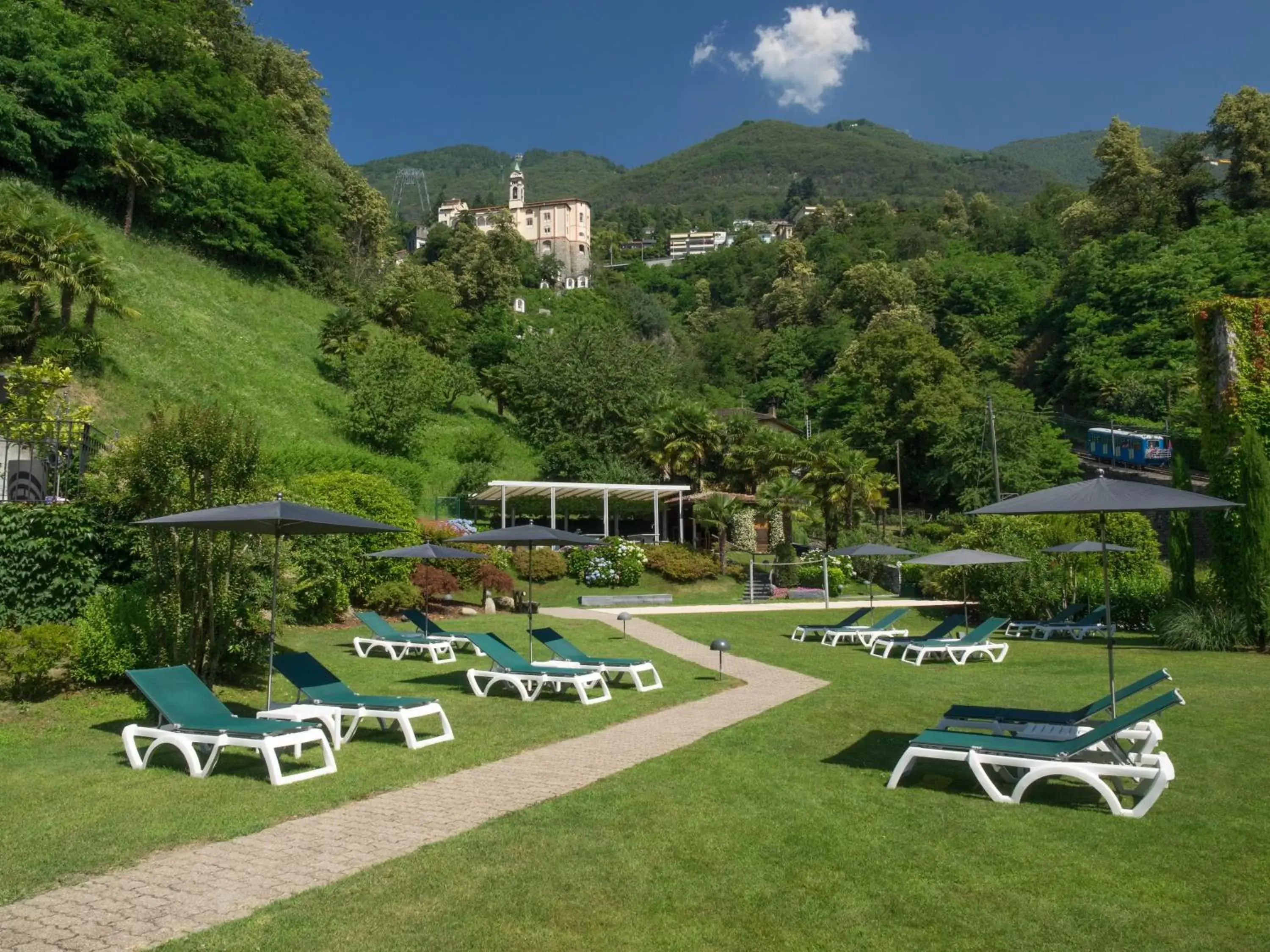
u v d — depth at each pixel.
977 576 26.42
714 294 144.25
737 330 111.25
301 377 40.94
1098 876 5.13
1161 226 81.38
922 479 62.47
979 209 141.62
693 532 46.69
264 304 47.22
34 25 38.97
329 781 7.45
